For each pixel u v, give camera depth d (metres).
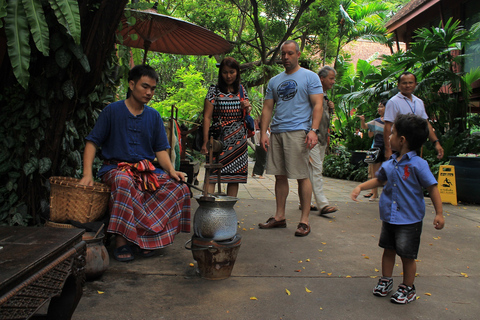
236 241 2.82
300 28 14.80
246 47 15.98
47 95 3.28
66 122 3.43
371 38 14.20
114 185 3.03
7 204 3.31
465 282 2.90
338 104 13.38
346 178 10.73
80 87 3.44
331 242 3.91
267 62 13.58
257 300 2.47
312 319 2.24
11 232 1.77
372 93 9.86
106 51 3.42
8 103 3.24
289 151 4.17
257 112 15.34
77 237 1.76
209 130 4.18
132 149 3.32
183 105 15.35
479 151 7.74
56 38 3.04
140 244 3.14
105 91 4.20
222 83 4.17
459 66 10.29
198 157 14.74
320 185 5.23
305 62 6.18
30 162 3.25
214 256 2.73
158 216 3.23
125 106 3.32
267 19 14.79
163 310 2.29
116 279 2.74
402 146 2.61
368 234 4.27
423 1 11.08
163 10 5.34
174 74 17.20
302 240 3.96
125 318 2.17
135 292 2.53
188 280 2.78
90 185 3.01
